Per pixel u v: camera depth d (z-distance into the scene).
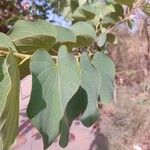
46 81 0.17
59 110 0.17
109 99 0.21
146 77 1.69
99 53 0.21
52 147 0.66
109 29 0.36
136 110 1.29
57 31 0.21
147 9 0.33
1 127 0.15
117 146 1.15
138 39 1.74
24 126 0.71
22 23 0.19
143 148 1.19
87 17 0.37
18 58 0.18
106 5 0.37
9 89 0.15
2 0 0.75
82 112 0.20
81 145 0.72
